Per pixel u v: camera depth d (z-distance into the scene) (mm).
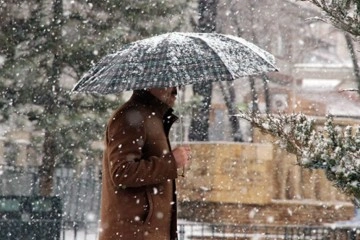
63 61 47062
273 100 76375
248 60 13477
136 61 13070
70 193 48812
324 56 87062
